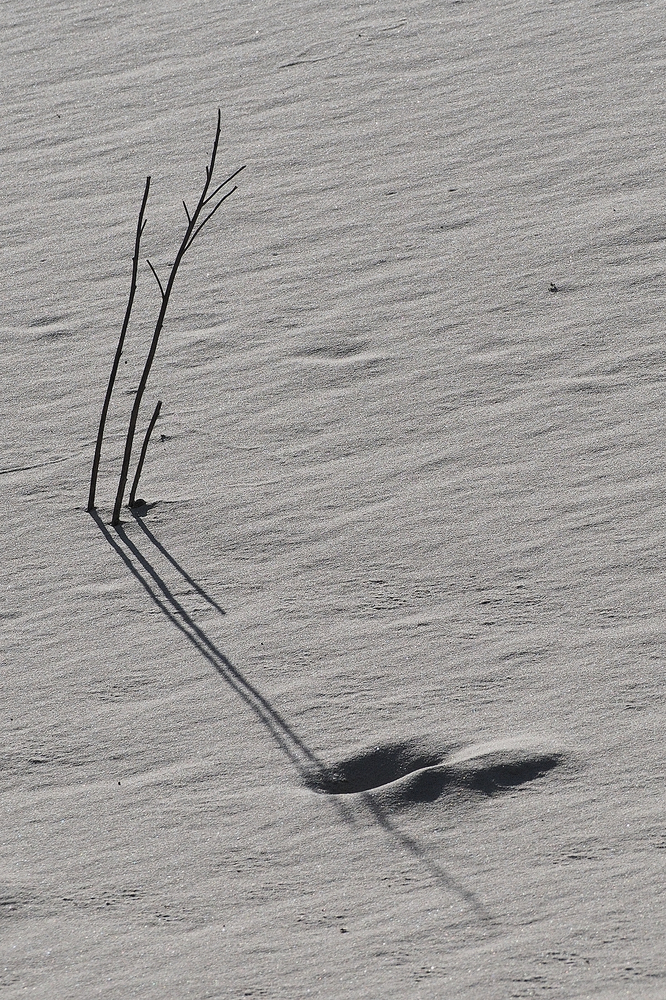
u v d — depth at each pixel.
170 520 11.03
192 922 6.93
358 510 10.80
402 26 22.58
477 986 6.27
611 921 6.52
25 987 6.62
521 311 13.70
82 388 13.38
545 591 9.45
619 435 11.35
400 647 9.06
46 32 25.09
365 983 6.37
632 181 16.12
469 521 10.44
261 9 24.55
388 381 12.80
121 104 21.25
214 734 8.43
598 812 7.29
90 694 8.97
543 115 18.41
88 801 7.96
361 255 15.42
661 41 20.25
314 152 18.41
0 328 14.88
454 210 16.14
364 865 7.19
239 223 16.64
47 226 17.33
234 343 13.91
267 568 10.20
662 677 8.34
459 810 7.48
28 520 11.29
